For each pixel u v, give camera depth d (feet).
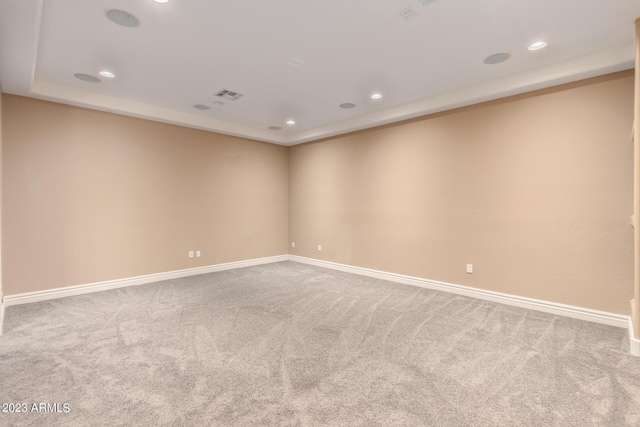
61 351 8.58
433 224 15.08
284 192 22.99
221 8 7.95
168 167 17.10
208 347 8.86
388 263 16.98
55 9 7.89
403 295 14.06
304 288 15.28
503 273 12.89
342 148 19.39
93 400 6.44
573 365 7.89
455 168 14.29
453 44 9.84
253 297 13.75
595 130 10.84
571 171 11.30
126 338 9.43
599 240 10.78
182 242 17.69
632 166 10.23
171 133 17.20
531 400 6.48
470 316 11.37
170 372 7.52
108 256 15.05
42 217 13.28
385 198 17.11
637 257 8.36
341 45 9.89
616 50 9.95
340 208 19.54
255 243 21.24
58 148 13.65
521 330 10.10
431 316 11.39
